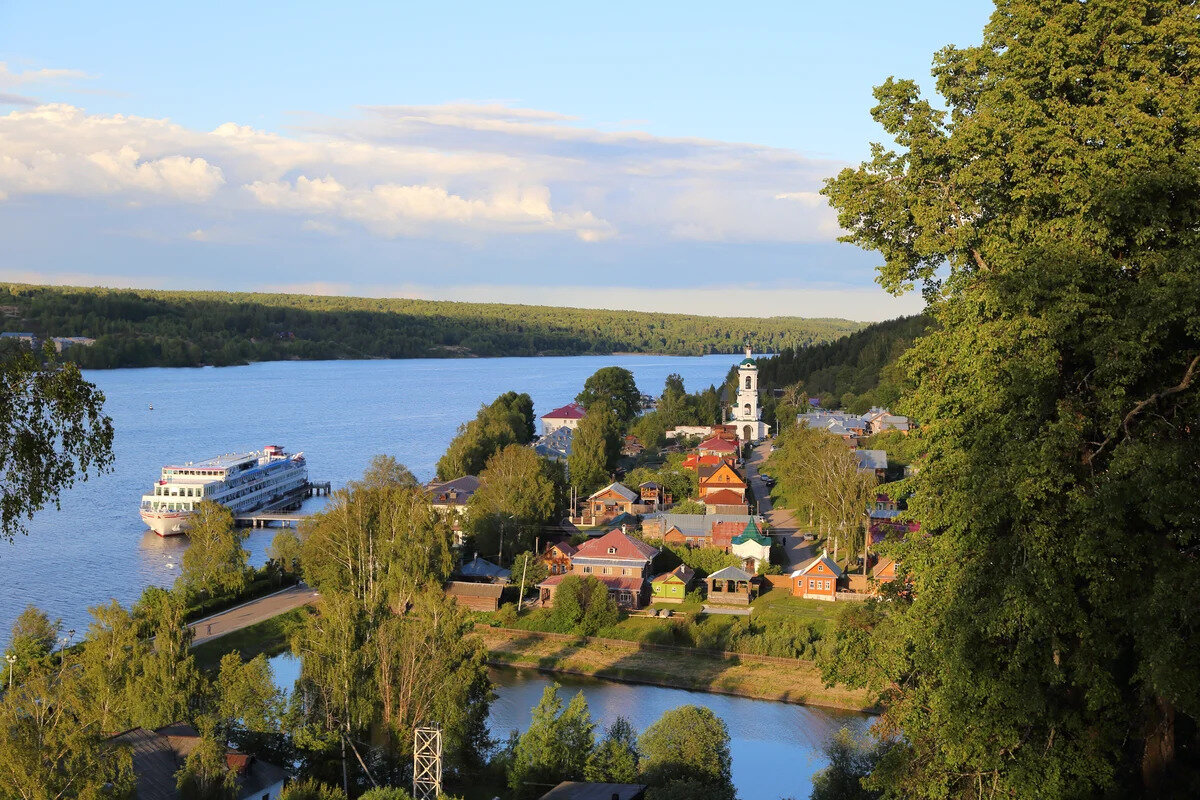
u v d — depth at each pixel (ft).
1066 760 112.37
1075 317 110.01
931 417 129.80
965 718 111.96
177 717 205.98
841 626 150.00
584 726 202.69
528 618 345.10
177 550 447.01
